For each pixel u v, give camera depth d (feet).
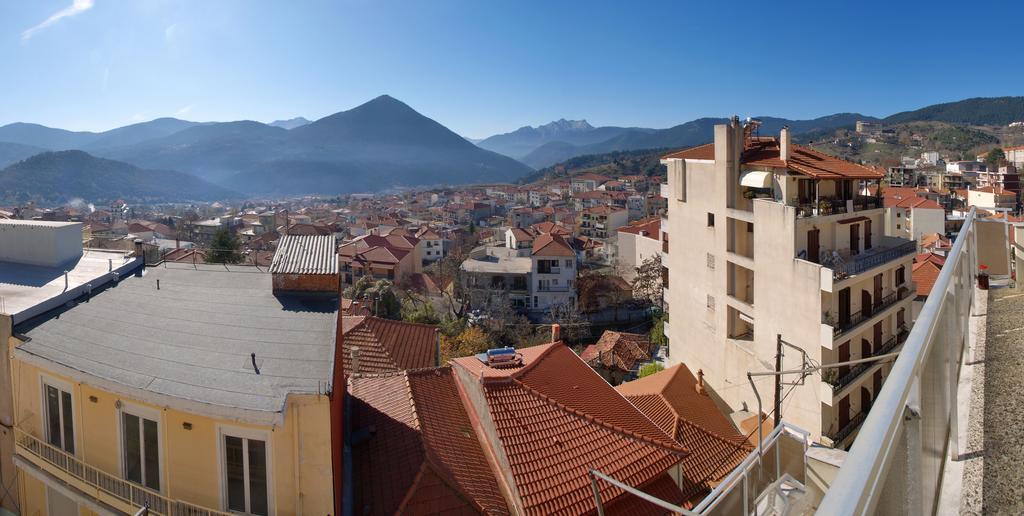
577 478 64.54
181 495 51.72
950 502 15.58
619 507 64.18
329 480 49.06
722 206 128.98
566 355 97.66
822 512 8.51
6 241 87.66
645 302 341.21
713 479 78.28
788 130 118.93
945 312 19.89
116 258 89.81
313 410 48.52
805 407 107.14
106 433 55.31
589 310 339.36
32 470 59.26
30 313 63.87
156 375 51.11
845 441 112.47
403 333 108.47
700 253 138.31
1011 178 504.84
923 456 14.43
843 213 118.32
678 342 149.69
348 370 89.56
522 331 279.08
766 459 57.47
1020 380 22.53
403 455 62.08
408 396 73.97
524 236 466.29
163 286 74.74
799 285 107.55
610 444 71.05
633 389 114.01
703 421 98.78
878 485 9.50
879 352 124.67
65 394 58.13
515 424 69.92
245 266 84.84
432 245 524.11
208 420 50.44
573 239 517.14
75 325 62.28
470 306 315.99
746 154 128.67
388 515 54.54
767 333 115.96
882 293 126.00
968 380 24.11
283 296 70.64
